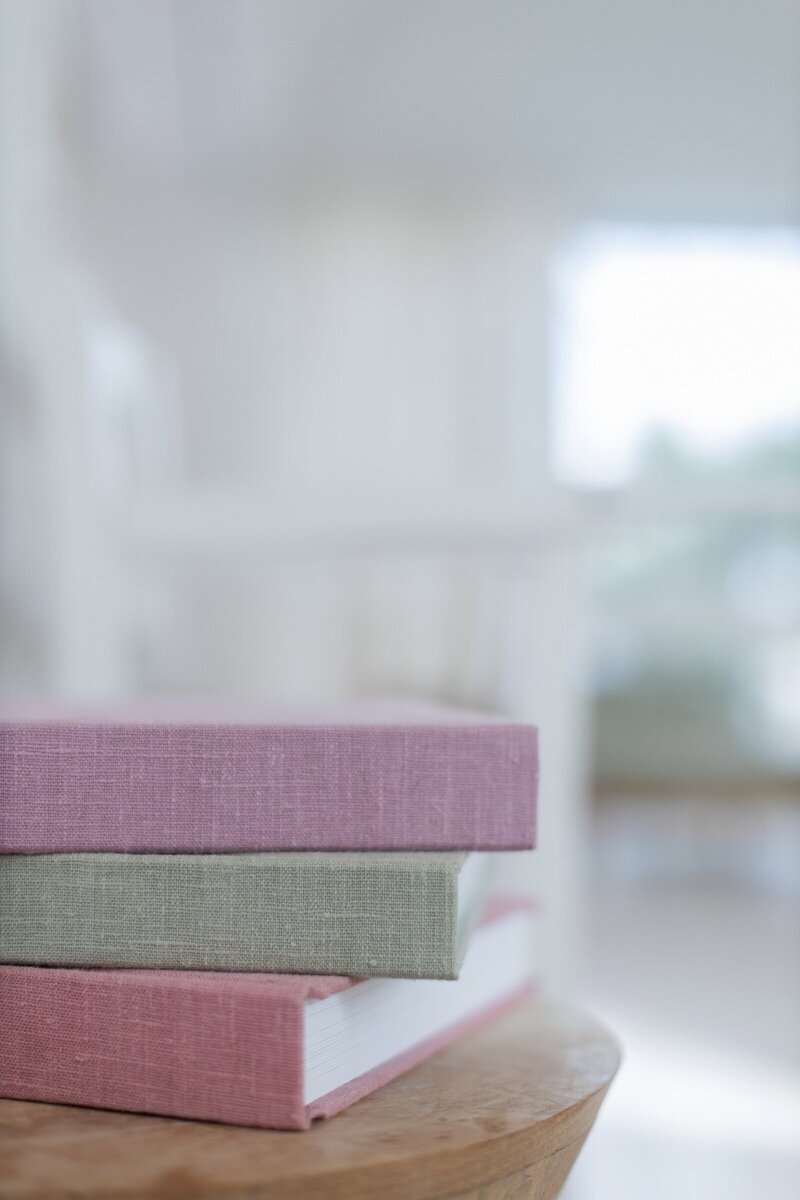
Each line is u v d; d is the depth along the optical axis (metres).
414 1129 0.41
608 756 3.33
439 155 3.83
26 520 1.32
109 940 0.45
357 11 2.95
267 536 1.20
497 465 4.01
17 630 1.31
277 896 0.44
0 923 0.45
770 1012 2.03
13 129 1.38
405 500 1.15
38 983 0.44
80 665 1.35
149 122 3.03
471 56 3.25
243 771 0.46
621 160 3.91
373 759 0.46
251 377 3.89
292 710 0.61
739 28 3.14
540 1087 0.46
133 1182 0.35
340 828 0.46
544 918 1.13
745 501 1.14
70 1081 0.43
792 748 3.37
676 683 3.38
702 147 3.85
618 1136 1.47
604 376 4.32
